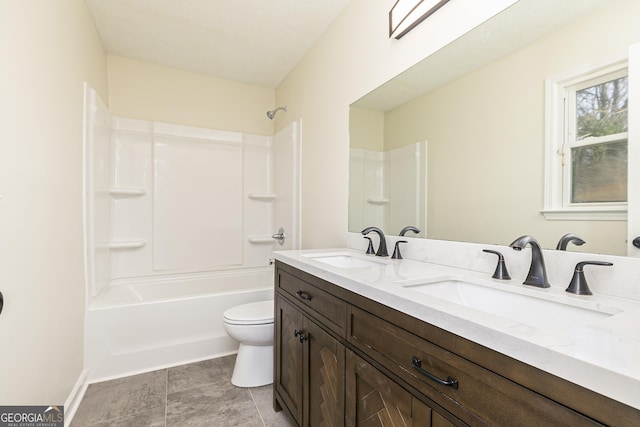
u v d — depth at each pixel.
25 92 1.18
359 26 1.87
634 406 0.38
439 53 1.34
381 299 0.82
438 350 0.66
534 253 0.91
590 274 0.84
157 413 1.58
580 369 0.43
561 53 0.94
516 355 0.50
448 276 1.07
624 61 0.80
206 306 2.24
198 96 3.04
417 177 1.47
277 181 3.18
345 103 2.01
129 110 2.76
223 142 3.12
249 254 3.25
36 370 1.23
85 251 1.92
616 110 0.81
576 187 0.89
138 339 2.03
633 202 0.77
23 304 1.13
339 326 1.04
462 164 1.25
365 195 1.82
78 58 1.83
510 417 0.52
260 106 3.32
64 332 1.54
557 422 0.45
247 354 1.88
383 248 1.58
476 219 1.19
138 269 2.76
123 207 2.71
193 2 1.98
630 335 0.53
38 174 1.28
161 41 2.45
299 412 1.32
